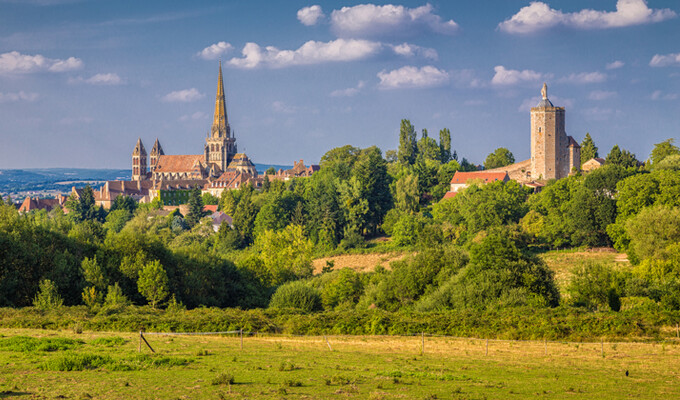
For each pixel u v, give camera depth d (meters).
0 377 35.69
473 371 42.25
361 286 97.19
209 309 77.81
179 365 40.31
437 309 75.69
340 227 194.25
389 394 33.44
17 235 93.12
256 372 38.59
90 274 88.69
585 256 138.12
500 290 74.62
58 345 46.16
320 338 58.31
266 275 127.75
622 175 164.25
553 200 171.12
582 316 62.94
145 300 92.56
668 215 113.75
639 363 46.59
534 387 36.97
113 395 31.73
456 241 162.62
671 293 75.62
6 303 81.75
